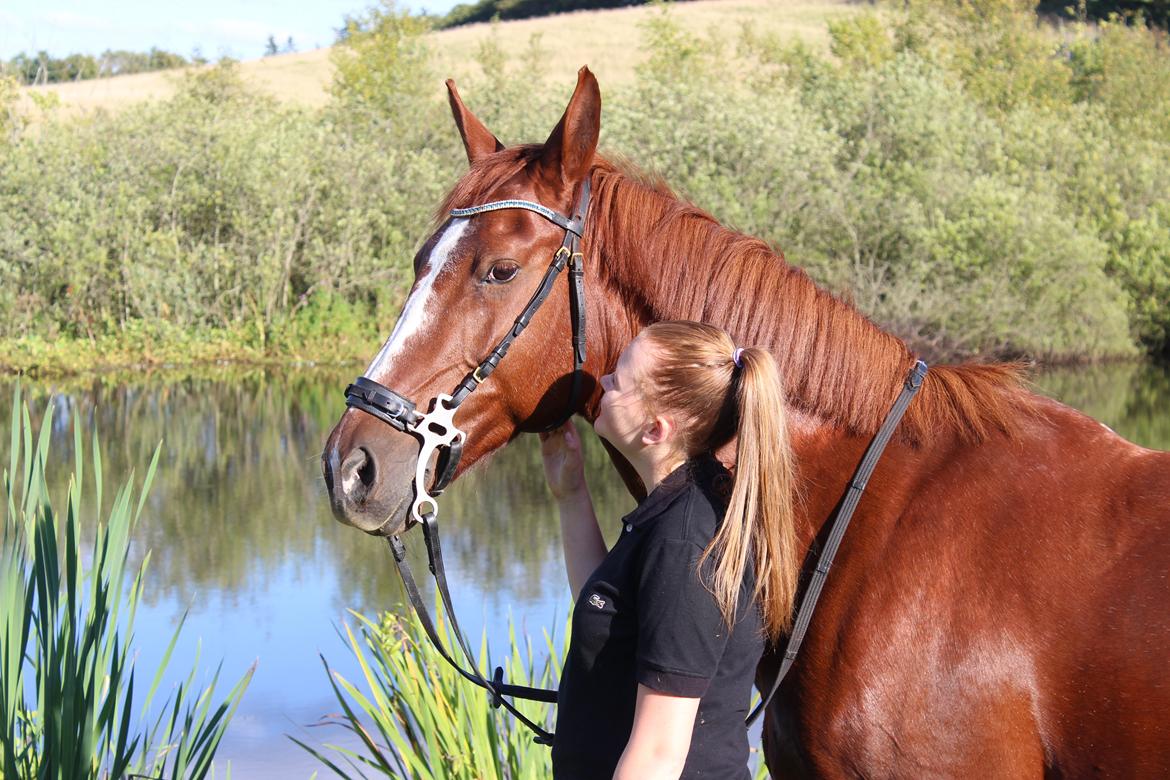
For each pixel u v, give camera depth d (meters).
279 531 8.45
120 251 18.50
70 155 19.08
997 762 1.88
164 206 19.23
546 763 3.34
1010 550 1.92
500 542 8.05
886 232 18.50
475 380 2.19
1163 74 33.16
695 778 1.77
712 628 1.71
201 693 3.19
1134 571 1.85
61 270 18.06
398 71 29.02
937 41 35.75
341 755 4.45
